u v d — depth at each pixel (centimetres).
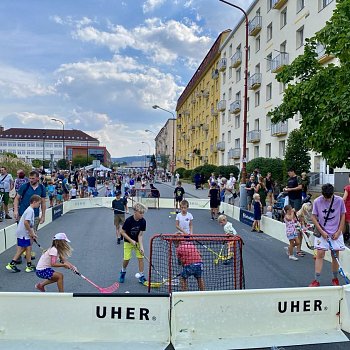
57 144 14750
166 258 655
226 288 565
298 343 456
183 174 6156
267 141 3431
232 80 4516
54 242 570
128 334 448
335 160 874
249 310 464
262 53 3547
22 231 723
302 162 2138
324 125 859
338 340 465
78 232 1245
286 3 3019
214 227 1401
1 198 1327
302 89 926
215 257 599
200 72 6188
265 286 673
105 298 448
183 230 807
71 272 742
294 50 2869
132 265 806
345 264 752
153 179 6806
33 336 445
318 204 631
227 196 2089
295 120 2834
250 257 907
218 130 5212
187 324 450
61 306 447
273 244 1084
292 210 903
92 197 2323
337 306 495
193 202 2212
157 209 2072
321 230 624
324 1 2466
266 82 3447
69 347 433
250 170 2652
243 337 461
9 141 14300
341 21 852
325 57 2247
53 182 1945
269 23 3372
